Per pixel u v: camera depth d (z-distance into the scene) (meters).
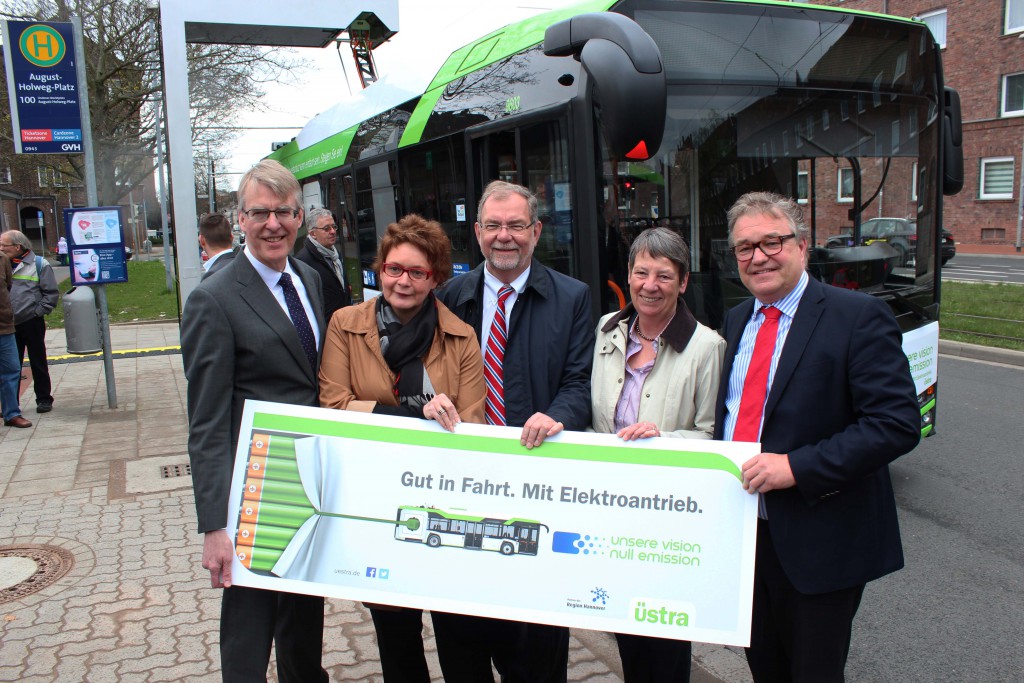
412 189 6.76
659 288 2.64
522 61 5.00
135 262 45.00
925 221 5.21
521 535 2.51
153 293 24.69
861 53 4.92
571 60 4.47
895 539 2.39
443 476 2.55
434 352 2.68
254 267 2.62
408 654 2.81
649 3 4.44
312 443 2.56
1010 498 5.30
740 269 2.43
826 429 2.31
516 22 5.56
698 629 2.42
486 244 2.85
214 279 2.57
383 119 7.49
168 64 7.38
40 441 7.16
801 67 4.74
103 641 3.57
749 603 2.38
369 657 3.48
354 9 8.17
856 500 2.31
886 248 5.08
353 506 2.56
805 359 2.30
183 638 3.59
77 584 4.17
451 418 2.53
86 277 8.19
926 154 5.18
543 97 4.68
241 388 2.61
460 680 2.80
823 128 4.81
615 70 3.57
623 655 2.80
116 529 4.96
